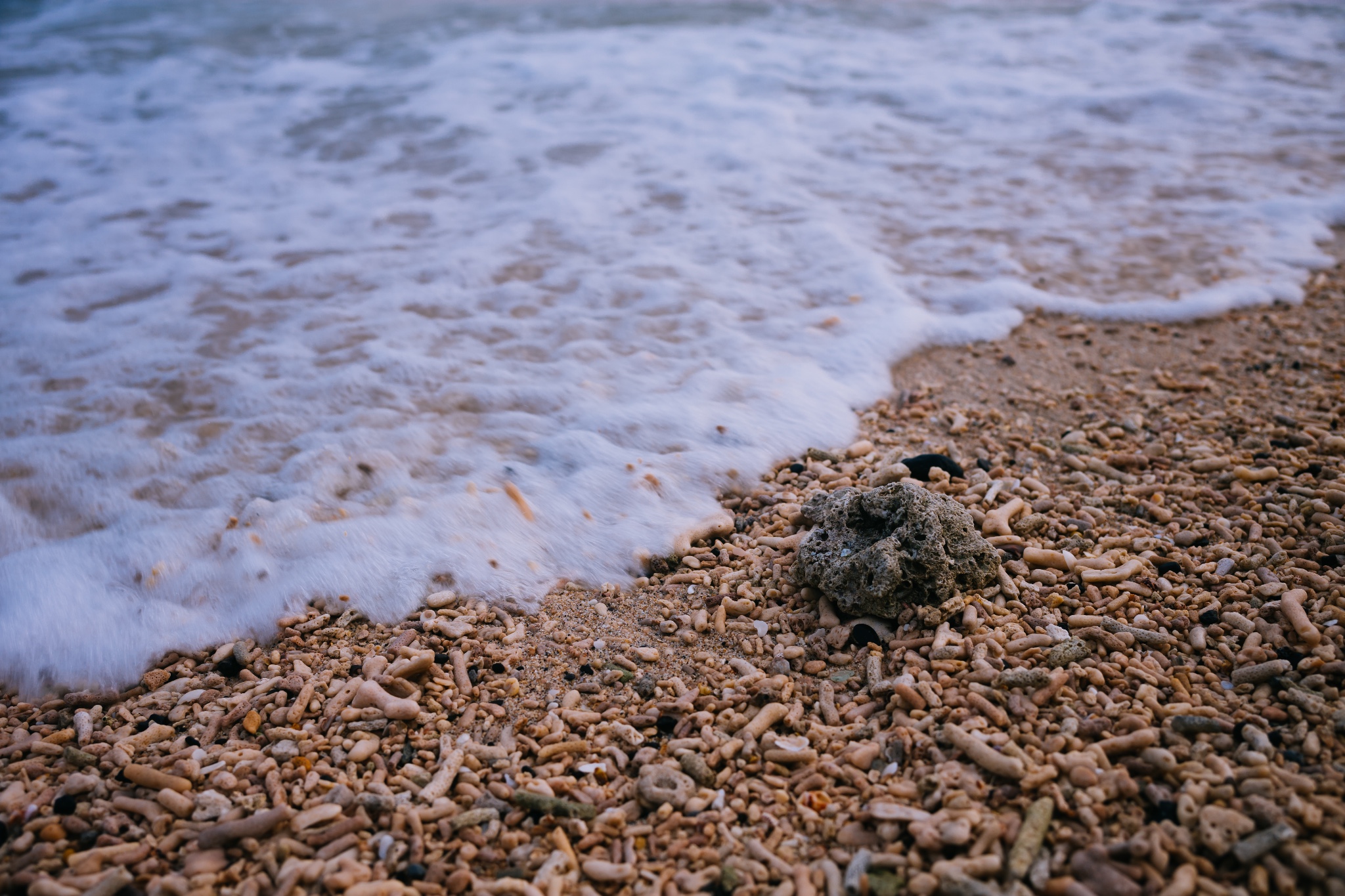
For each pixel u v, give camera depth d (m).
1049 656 0.72
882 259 1.29
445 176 1.65
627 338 1.12
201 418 1.01
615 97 2.01
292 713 0.72
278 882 0.62
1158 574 0.79
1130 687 0.70
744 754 0.69
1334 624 0.72
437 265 1.32
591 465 0.93
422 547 0.85
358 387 1.05
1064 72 2.12
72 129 1.93
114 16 2.91
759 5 2.79
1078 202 1.48
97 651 0.78
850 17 2.64
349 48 2.46
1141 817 0.62
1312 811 0.61
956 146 1.72
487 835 0.65
